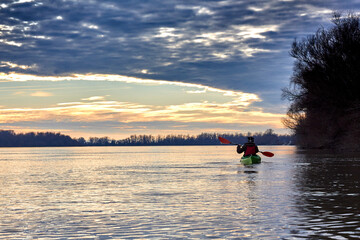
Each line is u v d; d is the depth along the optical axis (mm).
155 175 20125
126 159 46062
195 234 6730
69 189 14016
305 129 61156
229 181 15836
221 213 8602
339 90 45969
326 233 6645
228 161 35219
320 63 46750
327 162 28203
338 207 9156
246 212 8648
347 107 46656
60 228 7316
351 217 7961
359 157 34812
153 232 6922
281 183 14672
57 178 19141
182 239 6410
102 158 51031
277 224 7375
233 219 7922
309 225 7258
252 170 21891
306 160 31234
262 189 12828
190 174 20297
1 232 7016
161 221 7867
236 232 6816
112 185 15258
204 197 11227
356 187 13156
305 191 12148
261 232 6777
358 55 43906
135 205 9992
